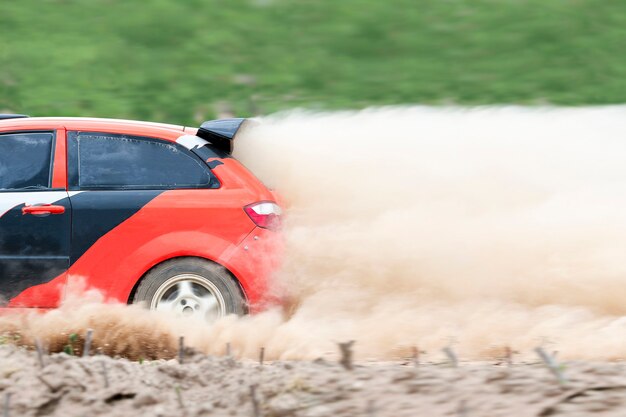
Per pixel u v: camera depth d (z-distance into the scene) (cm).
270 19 9731
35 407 1390
